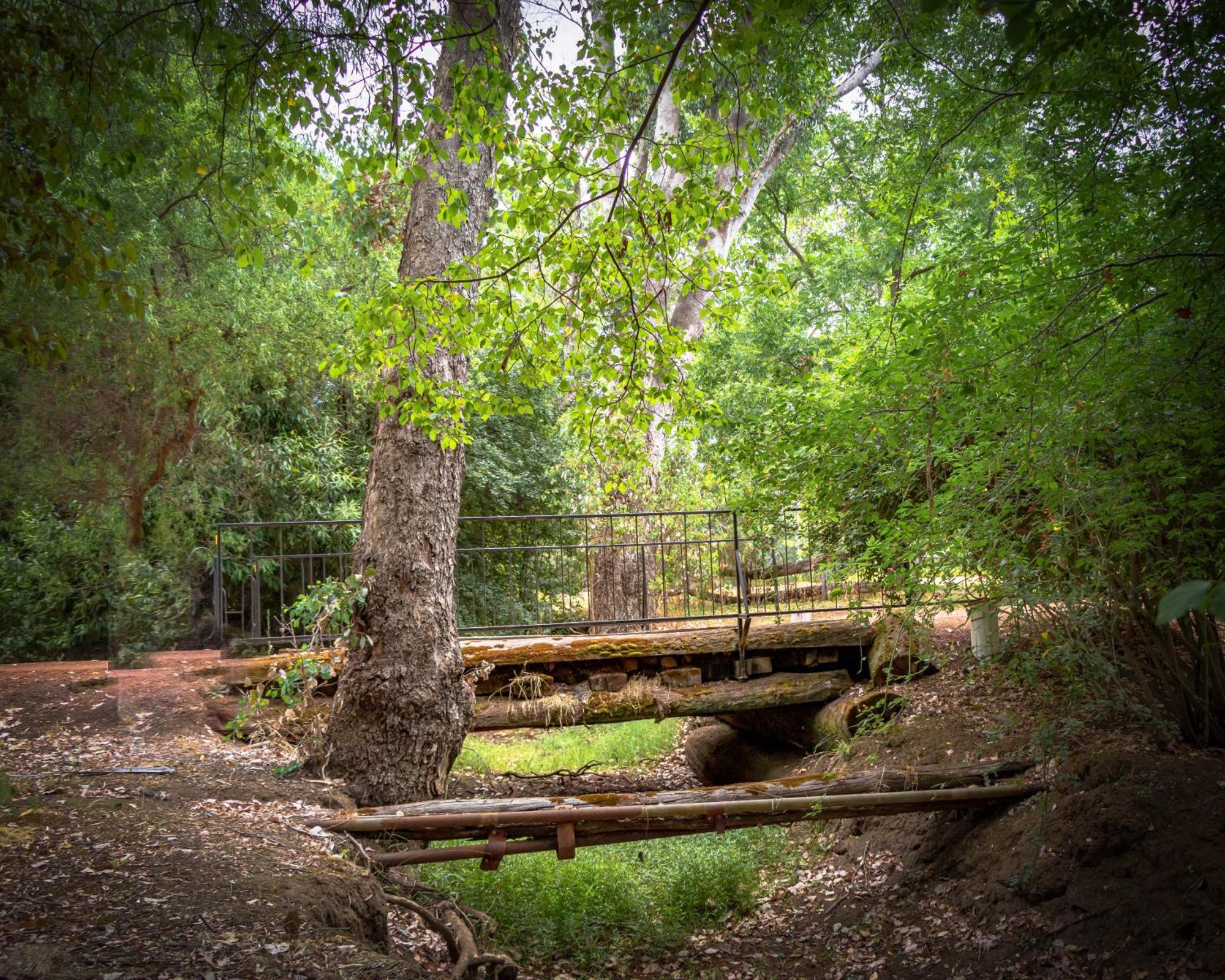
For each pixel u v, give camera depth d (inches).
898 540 241.8
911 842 255.9
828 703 331.9
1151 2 151.4
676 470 506.3
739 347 683.4
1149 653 240.1
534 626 316.8
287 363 425.7
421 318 208.1
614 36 187.2
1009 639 249.3
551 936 223.8
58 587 379.6
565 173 187.5
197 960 125.6
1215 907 178.1
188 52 203.9
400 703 248.1
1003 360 188.7
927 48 274.2
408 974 132.0
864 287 686.5
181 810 197.0
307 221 412.2
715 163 192.9
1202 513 208.1
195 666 311.4
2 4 150.9
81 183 240.7
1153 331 190.9
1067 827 216.1
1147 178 177.5
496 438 563.5
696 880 258.1
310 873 172.1
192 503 394.6
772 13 166.2
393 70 183.6
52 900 139.7
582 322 213.5
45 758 229.8
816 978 213.2
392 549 257.4
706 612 438.3
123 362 345.4
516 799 231.1
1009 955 198.8
